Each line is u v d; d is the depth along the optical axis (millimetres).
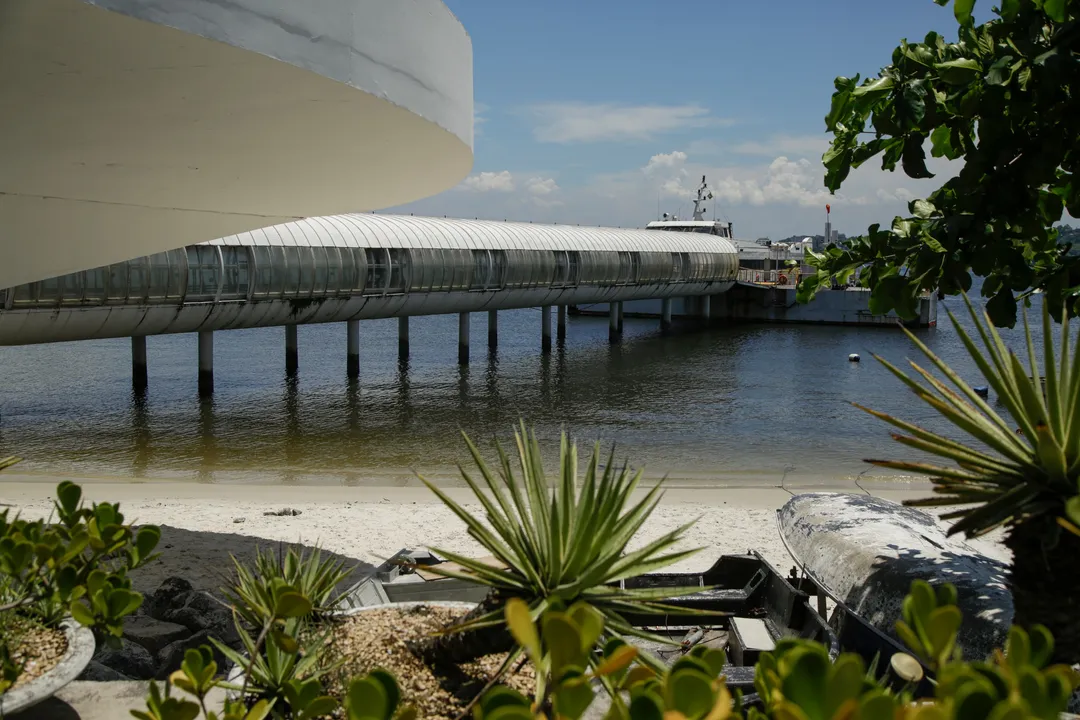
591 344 62188
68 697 5082
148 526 4730
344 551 10445
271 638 4016
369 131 5398
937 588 4910
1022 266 5371
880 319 72688
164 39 3566
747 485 17156
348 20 4336
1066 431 3182
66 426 27453
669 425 28625
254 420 29734
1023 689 1757
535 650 1535
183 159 5562
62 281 25391
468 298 44188
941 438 3404
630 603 3564
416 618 4750
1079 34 4844
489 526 11570
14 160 5145
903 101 5230
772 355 54781
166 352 55906
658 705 1719
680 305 83812
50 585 4652
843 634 5566
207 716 3021
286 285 33750
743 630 5902
